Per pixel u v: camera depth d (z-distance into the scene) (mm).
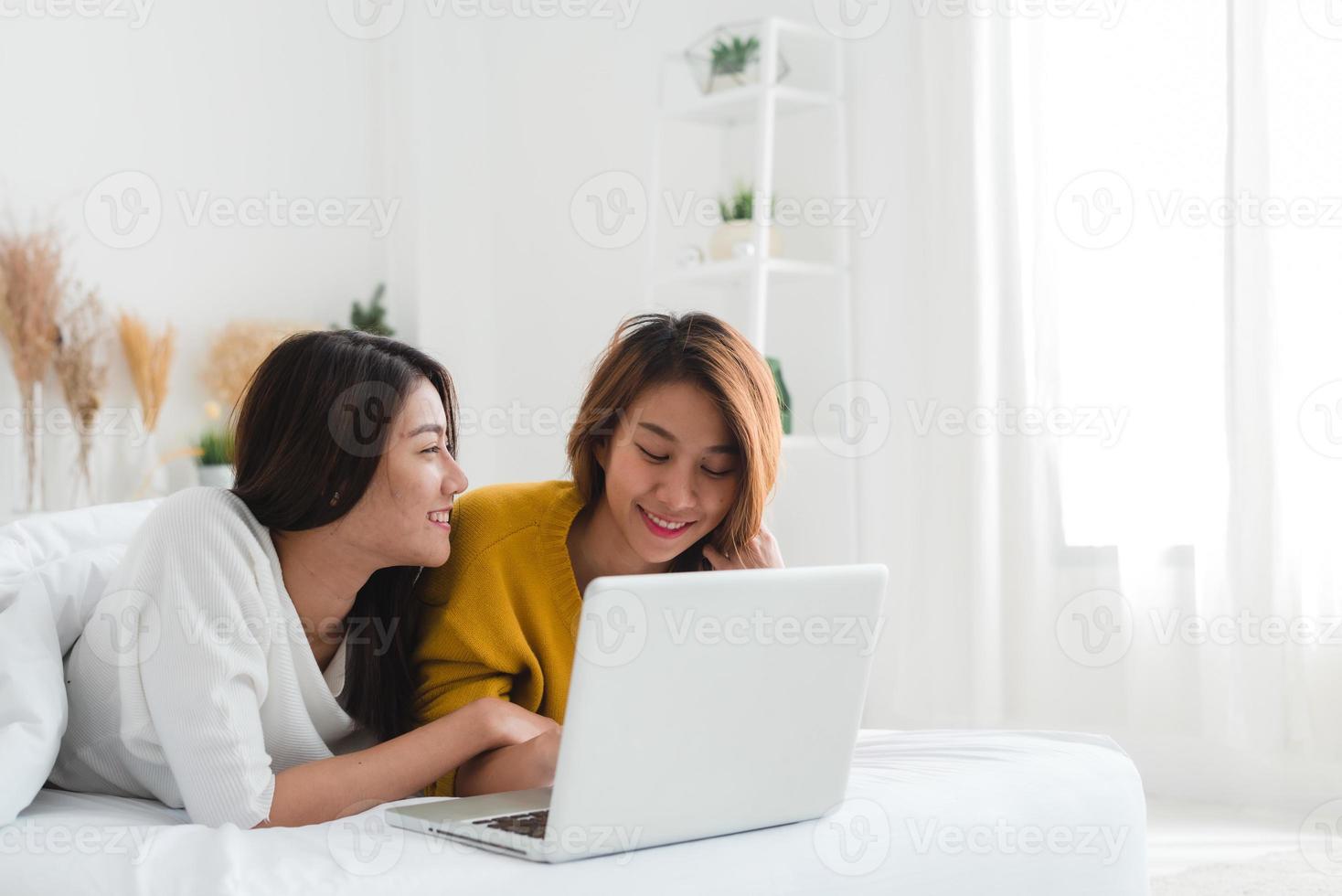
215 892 968
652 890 1050
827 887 1117
